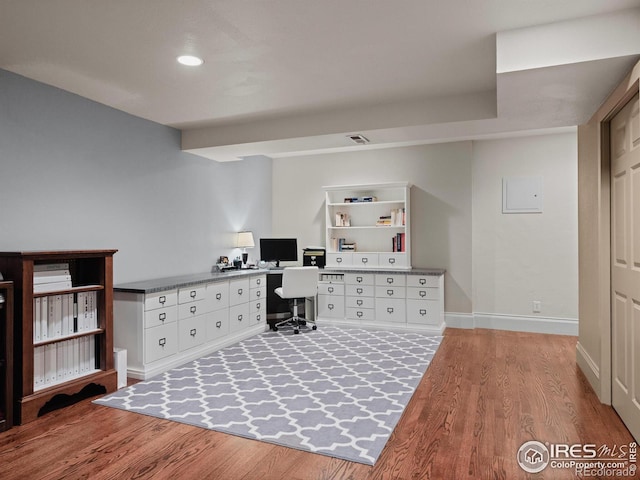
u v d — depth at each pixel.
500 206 5.72
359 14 2.38
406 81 3.44
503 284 5.71
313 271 5.46
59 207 3.56
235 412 2.97
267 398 3.23
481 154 5.82
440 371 3.91
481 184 5.81
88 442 2.55
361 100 3.91
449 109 3.80
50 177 3.49
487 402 3.16
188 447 2.49
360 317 5.80
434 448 2.46
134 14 2.37
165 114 4.29
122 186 4.16
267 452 2.43
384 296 5.66
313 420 2.83
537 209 5.55
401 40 2.71
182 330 4.14
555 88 2.73
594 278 3.42
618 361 2.90
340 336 5.29
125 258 4.18
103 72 3.21
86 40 2.69
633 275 2.58
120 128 4.15
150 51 2.85
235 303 4.99
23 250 3.29
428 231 5.96
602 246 3.10
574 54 2.38
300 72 3.23
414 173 6.05
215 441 2.56
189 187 5.07
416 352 4.54
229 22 2.46
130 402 3.17
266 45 2.77
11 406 2.73
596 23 2.35
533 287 5.57
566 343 4.95
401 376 3.74
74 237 3.69
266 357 4.36
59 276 3.07
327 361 4.21
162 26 2.51
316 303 6.06
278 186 6.89
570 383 3.56
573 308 5.41
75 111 3.70
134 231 4.29
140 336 3.72
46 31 2.57
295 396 3.27
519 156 5.64
